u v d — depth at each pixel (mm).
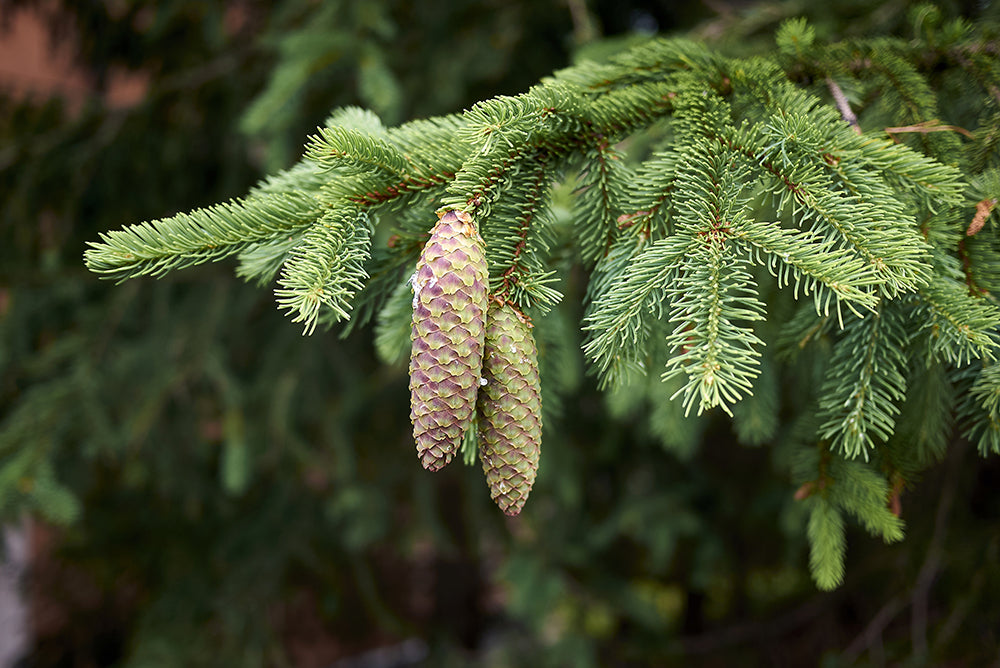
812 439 1414
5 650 4434
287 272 965
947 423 1294
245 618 3625
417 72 3357
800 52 1273
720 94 1231
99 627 4535
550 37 3670
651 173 1166
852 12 2092
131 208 3633
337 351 3775
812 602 3635
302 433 3854
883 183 1060
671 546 3574
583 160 1235
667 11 3832
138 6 3494
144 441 3480
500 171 1112
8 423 2828
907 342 1112
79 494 3539
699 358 933
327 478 3873
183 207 3748
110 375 3258
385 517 3691
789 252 1003
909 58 1317
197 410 3701
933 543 2533
